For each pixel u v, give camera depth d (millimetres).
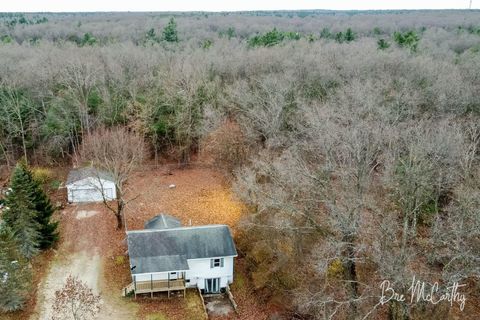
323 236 36156
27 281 37188
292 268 38469
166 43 102562
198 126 60219
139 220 49281
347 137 36250
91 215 50125
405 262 30344
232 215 50344
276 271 39281
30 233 41344
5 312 35531
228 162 52625
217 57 74750
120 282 39875
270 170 39281
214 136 53094
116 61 73312
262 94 58531
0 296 35062
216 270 40094
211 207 52094
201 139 60438
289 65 67000
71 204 52375
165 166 63562
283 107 54469
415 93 53562
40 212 42750
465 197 34125
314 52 75750
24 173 41750
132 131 58719
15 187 40844
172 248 39250
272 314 37812
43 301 37062
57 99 60719
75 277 39875
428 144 38625
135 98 61562
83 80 62750
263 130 52188
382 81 58094
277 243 39094
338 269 37344
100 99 63281
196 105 61156
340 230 31281
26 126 61469
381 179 39281
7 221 41125
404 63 66625
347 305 33750
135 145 55000
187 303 38469
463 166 40031
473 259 30062
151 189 56594
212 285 40594
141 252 38531
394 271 28891
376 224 35812
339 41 106312
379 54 70312
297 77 62375
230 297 39250
